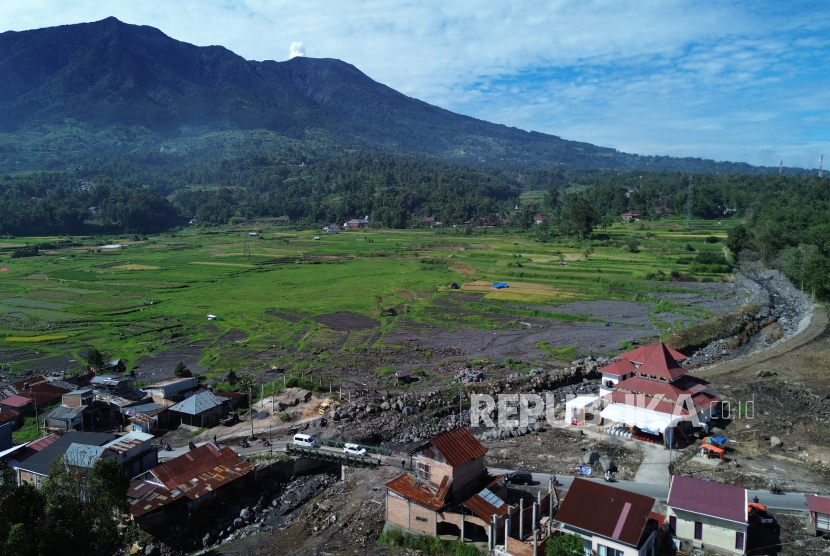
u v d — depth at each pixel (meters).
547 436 69.62
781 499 52.59
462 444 51.03
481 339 120.62
